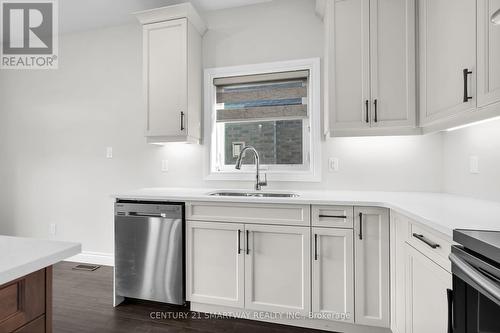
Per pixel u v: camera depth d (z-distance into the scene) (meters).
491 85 1.20
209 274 2.02
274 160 2.66
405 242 1.49
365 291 1.76
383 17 1.96
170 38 2.48
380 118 1.97
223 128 2.79
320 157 2.46
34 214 3.29
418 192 2.24
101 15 2.84
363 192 2.26
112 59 3.04
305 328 1.91
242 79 2.67
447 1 1.54
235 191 2.51
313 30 2.50
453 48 1.48
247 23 2.65
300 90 2.57
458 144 2.00
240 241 1.96
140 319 2.01
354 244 1.78
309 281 1.84
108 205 3.06
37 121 3.28
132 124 2.98
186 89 2.44
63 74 3.19
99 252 3.09
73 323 1.96
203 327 1.91
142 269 2.12
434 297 1.17
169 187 2.86
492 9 1.19
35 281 0.72
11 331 0.66
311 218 1.84
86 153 3.12
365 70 1.99
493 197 1.63
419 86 1.91
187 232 2.06
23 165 3.33
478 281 0.76
